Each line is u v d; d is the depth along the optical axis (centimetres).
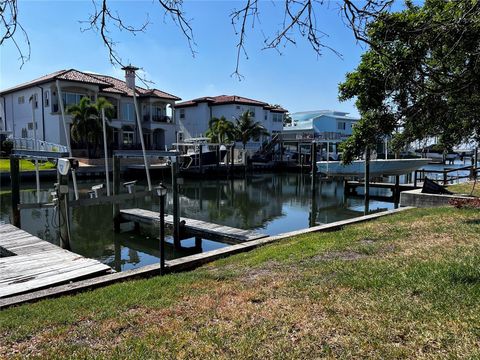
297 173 4147
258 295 478
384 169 2741
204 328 390
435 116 544
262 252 761
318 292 469
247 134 4225
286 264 623
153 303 479
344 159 758
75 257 805
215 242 1230
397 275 502
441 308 390
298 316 401
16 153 1238
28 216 1678
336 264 584
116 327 408
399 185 2302
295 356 323
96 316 446
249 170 4084
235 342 354
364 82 620
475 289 428
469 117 577
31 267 727
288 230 1512
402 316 381
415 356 310
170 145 4088
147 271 683
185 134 4875
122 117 3797
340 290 470
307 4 298
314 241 791
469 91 430
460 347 316
